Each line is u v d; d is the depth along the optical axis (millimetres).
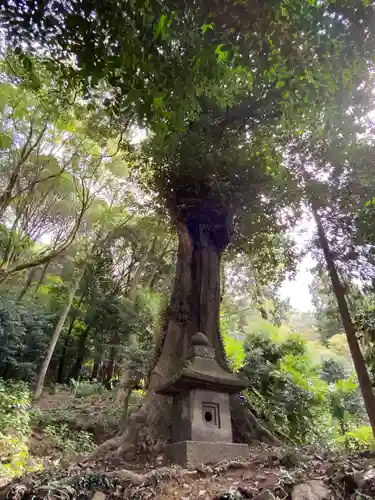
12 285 15836
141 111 3342
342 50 3080
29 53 4078
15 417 8266
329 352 16141
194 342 6426
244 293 16016
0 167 10461
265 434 7387
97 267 17000
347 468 3520
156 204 11086
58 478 4062
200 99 7535
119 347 13289
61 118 8656
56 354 16922
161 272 17766
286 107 4234
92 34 3125
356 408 12039
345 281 7664
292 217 8547
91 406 11648
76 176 11000
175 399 6266
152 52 3041
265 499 3256
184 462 4941
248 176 8148
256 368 11977
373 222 7055
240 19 2867
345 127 4746
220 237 9180
